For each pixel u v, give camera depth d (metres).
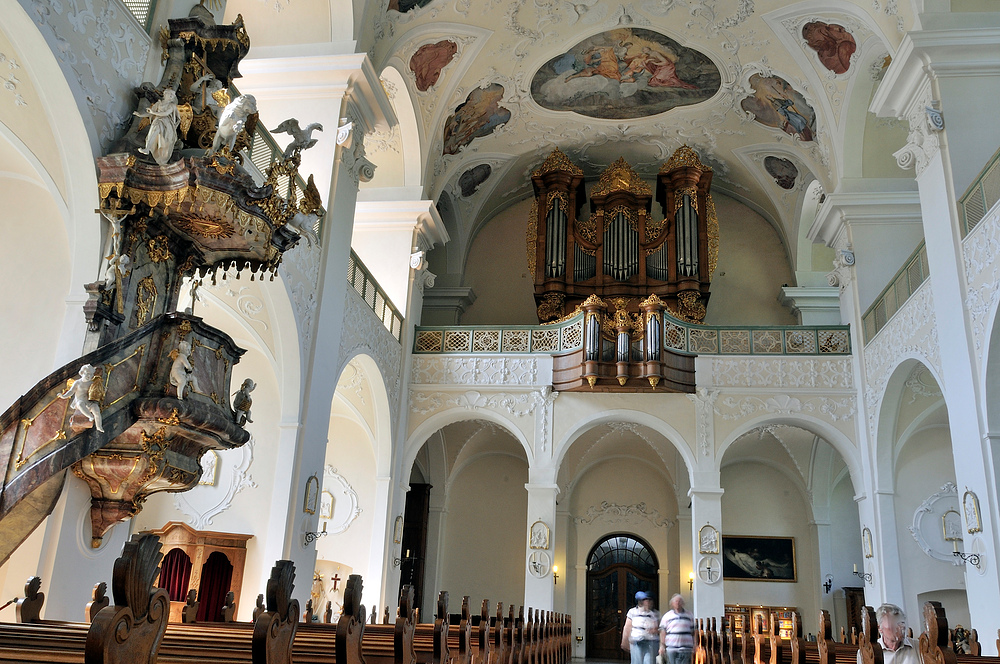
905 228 17.08
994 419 11.23
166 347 7.33
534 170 22.14
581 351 17.78
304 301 12.17
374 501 17.11
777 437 20.70
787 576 21.27
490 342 18.61
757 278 22.19
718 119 19.86
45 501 6.97
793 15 16.02
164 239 7.72
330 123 13.41
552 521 17.16
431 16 15.70
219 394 7.90
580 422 17.77
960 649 12.20
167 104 7.28
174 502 13.33
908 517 16.00
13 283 8.24
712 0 16.41
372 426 17.39
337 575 17.23
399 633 4.77
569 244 20.75
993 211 11.08
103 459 7.21
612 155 22.12
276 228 8.12
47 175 7.71
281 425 12.03
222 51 8.38
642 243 20.50
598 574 22.52
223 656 4.39
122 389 6.88
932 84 12.71
